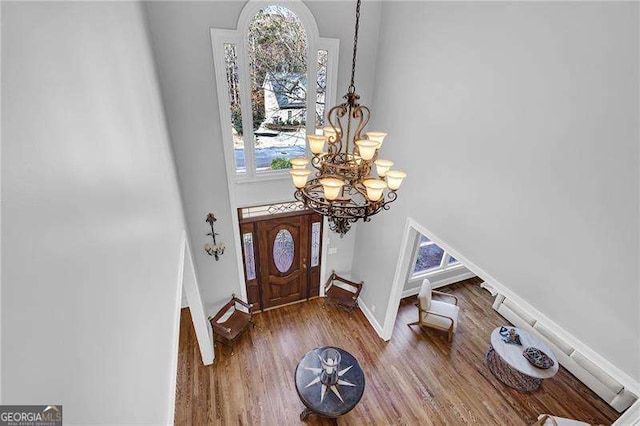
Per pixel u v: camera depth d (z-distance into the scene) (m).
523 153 2.31
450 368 4.41
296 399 3.89
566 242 2.10
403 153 3.73
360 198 4.79
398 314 5.35
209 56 3.32
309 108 4.09
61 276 0.71
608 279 1.89
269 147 4.13
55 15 0.87
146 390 1.30
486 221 2.72
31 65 0.69
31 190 0.62
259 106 3.87
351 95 2.33
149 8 2.92
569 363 4.35
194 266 3.82
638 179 1.68
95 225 0.96
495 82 2.46
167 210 2.48
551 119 2.09
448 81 2.93
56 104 0.80
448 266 6.02
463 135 2.84
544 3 2.03
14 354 0.52
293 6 3.41
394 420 3.72
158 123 2.65
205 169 3.82
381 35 3.85
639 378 1.82
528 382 4.21
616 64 1.71
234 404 3.81
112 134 1.29
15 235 0.55
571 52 1.92
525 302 2.45
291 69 3.82
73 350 0.73
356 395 3.47
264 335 4.79
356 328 5.01
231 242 4.41
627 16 1.63
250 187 4.17
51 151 0.73
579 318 2.09
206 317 4.41
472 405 3.93
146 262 1.54
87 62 1.10
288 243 4.94
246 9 3.26
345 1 3.60
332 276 5.38
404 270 4.16
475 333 5.04
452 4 2.76
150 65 2.65
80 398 0.74
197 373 4.16
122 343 1.06
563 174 2.06
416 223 3.65
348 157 2.43
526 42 2.18
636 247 1.73
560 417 3.80
